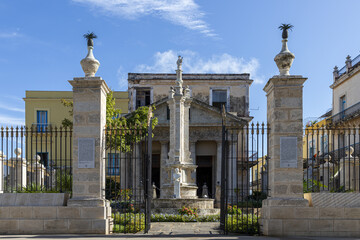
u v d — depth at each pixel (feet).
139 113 107.65
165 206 71.87
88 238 39.45
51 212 43.06
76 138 44.04
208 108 132.87
